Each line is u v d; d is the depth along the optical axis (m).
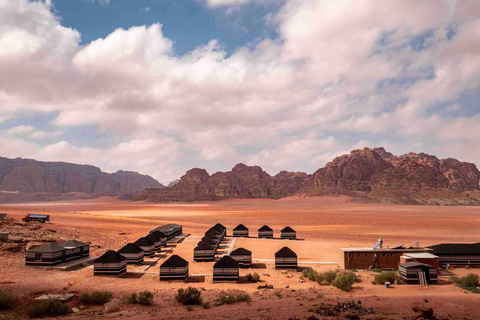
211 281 40.62
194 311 25.98
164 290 35.66
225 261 40.66
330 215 183.38
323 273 42.56
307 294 33.47
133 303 29.25
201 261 52.53
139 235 77.75
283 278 42.41
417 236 87.69
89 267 45.19
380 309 25.34
